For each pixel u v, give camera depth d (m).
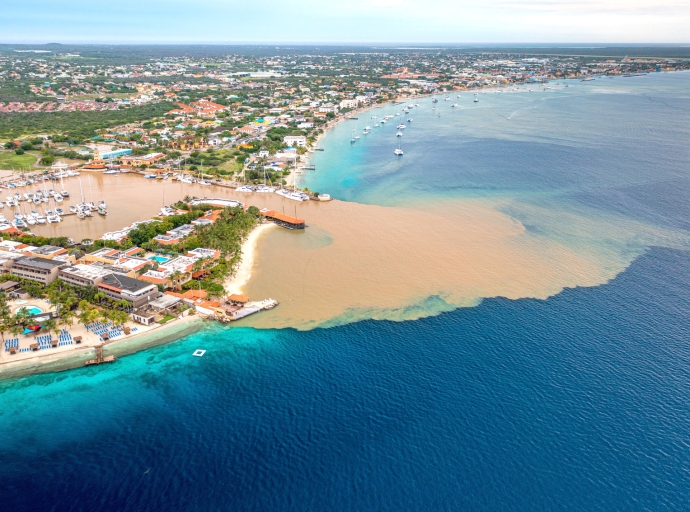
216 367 150.75
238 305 184.38
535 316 178.25
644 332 167.75
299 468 114.94
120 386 142.50
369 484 111.06
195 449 120.25
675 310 181.88
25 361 151.88
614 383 142.12
